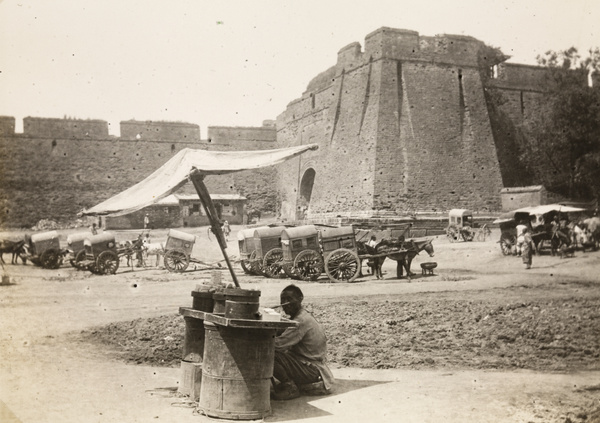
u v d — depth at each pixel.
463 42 41.41
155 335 10.62
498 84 43.03
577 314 12.34
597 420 6.11
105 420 5.89
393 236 27.38
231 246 34.81
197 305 7.00
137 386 7.28
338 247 20.14
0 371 7.86
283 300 7.18
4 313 13.34
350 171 41.25
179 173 8.10
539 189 35.00
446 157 39.53
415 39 40.34
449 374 7.91
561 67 35.50
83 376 7.70
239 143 56.06
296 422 5.93
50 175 51.81
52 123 52.22
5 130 50.78
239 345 6.07
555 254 24.03
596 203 31.48
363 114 40.69
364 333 10.74
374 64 40.28
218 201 51.53
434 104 39.97
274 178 56.25
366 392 7.04
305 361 7.03
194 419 5.98
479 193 39.53
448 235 34.75
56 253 25.84
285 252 20.09
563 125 34.69
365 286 18.17
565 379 7.57
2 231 46.53
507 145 42.22
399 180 38.69
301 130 50.44
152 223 47.94
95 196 52.81
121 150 53.97
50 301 15.55
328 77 48.03
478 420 5.97
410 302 14.46
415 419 5.93
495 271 21.62
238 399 6.03
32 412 6.08
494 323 11.55
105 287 18.84
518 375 7.78
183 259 24.89
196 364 6.86
